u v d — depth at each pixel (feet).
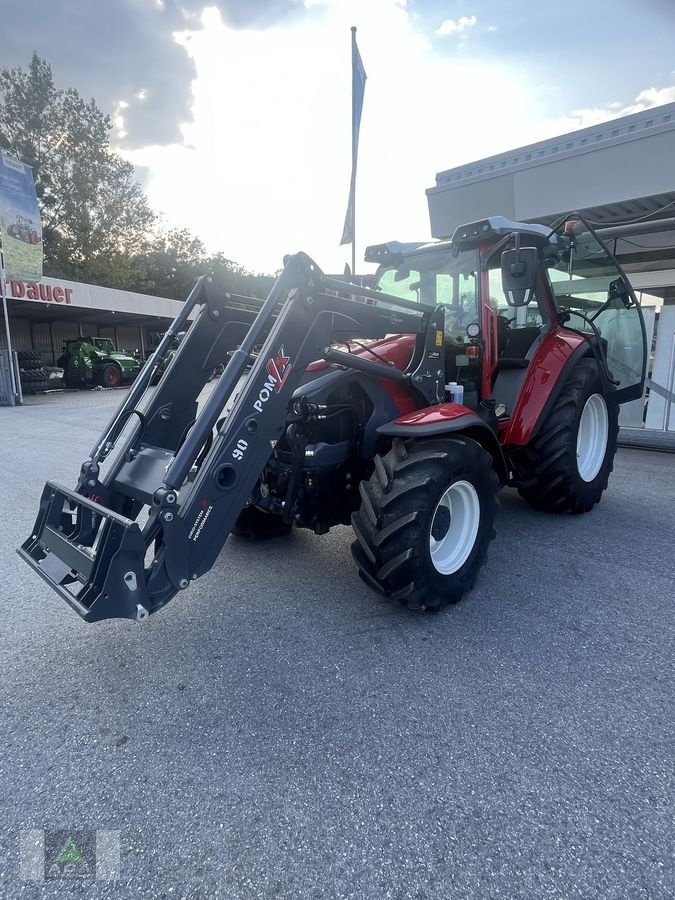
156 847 5.40
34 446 26.94
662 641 8.86
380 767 6.35
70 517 9.50
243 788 6.10
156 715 7.36
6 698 7.75
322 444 10.25
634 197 23.38
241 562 12.45
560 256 14.84
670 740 6.68
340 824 5.61
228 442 8.29
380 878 5.02
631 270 34.83
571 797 5.85
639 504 16.19
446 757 6.48
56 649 9.00
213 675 8.22
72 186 127.54
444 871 5.07
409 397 11.18
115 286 131.54
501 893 4.85
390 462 9.62
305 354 9.18
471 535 10.39
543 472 14.21
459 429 9.58
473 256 12.29
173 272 173.27
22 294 63.26
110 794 6.06
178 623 9.78
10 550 13.35
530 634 9.16
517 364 13.61
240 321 11.43
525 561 12.12
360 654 8.69
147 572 7.82
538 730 6.89
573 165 24.68
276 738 6.88
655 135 22.36
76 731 7.07
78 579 8.05
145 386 10.45
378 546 9.15
